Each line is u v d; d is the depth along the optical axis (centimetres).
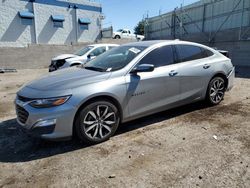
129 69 384
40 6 2275
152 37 2814
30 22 2241
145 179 267
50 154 334
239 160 301
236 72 1180
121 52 443
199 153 321
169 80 424
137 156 319
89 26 2664
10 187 260
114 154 327
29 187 260
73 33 2548
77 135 342
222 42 1748
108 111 361
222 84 530
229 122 433
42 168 298
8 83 1041
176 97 445
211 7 1902
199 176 269
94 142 354
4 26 2105
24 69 1770
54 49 1928
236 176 268
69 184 263
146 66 371
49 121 316
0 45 2103
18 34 2189
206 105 530
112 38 2934
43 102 316
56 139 324
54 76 386
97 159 315
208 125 420
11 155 335
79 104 329
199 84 479
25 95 338
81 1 2547
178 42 465
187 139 366
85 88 338
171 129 406
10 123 467
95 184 262
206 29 1984
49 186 261
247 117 457
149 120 451
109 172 284
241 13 1631
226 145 342
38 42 2314
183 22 2255
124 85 369
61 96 321
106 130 365
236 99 594
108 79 361
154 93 408
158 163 300
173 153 323
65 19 2461
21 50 1770
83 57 1002
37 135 321
